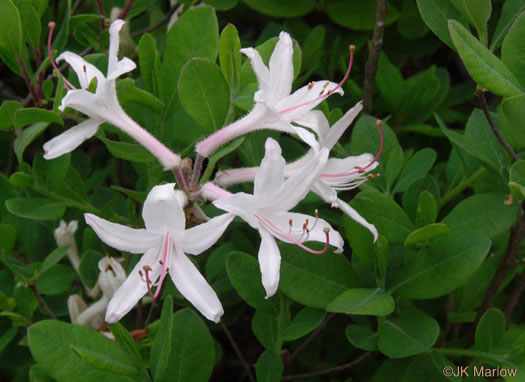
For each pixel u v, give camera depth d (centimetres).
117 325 21
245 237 30
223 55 23
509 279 27
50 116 24
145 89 25
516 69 22
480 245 23
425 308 29
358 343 24
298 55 24
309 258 24
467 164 27
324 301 24
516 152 25
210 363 23
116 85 23
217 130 23
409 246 25
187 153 25
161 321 21
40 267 26
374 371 30
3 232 27
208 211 26
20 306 26
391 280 25
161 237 20
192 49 24
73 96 21
